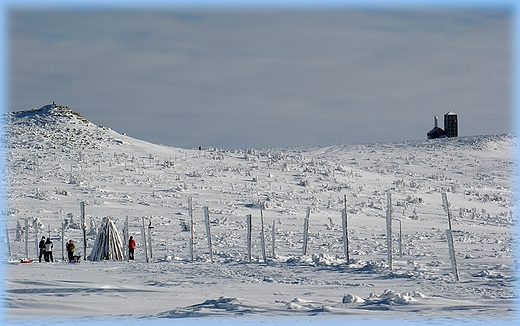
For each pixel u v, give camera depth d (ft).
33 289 223.10
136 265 336.29
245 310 165.58
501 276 247.70
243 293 217.56
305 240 375.45
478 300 185.06
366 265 305.12
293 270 293.02
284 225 600.80
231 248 429.79
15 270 307.99
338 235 530.27
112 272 299.79
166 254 402.52
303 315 157.17
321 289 227.61
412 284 234.79
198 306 174.91
